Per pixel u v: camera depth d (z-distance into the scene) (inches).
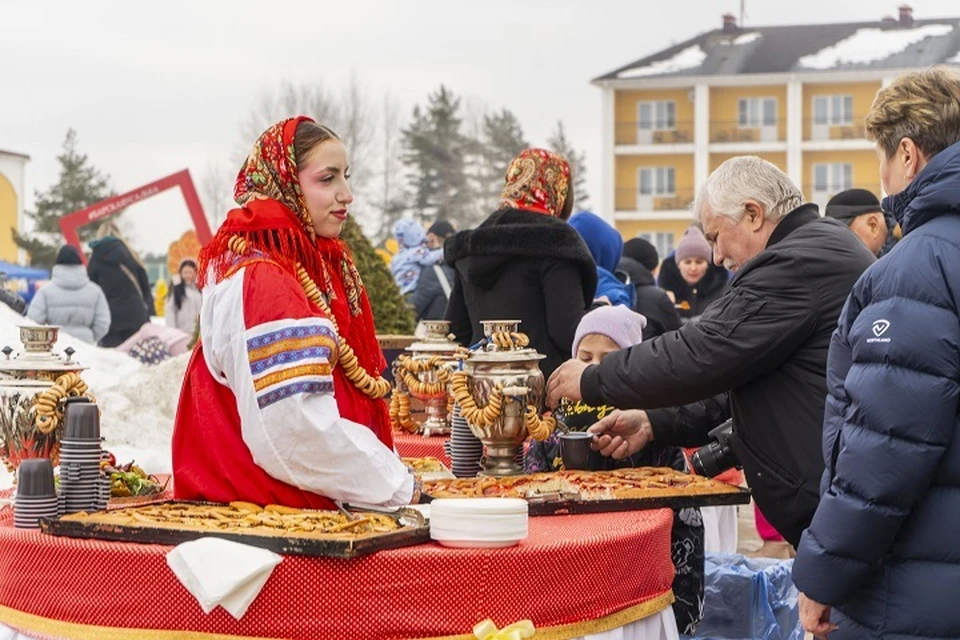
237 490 128.6
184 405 132.7
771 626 184.4
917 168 119.3
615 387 151.6
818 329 145.2
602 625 124.0
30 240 2107.5
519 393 155.2
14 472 146.6
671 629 137.1
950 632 114.8
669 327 292.5
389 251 685.3
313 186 132.3
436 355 205.2
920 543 115.0
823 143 1718.8
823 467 144.9
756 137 1740.9
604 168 1788.9
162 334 449.1
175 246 663.8
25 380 144.9
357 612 114.0
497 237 199.0
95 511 129.0
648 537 130.4
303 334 124.1
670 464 169.5
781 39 1769.2
